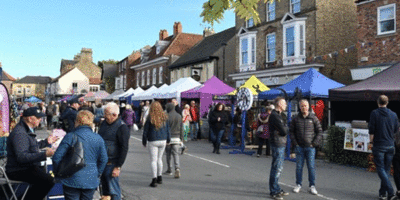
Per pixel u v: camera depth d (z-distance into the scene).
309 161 6.20
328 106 15.85
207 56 26.47
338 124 10.72
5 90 7.02
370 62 15.41
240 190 6.37
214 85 17.50
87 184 3.61
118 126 4.81
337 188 6.62
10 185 4.19
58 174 3.52
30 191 4.50
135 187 6.54
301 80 11.73
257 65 21.81
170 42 37.25
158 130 6.55
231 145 13.47
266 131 10.55
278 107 5.95
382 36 14.89
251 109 15.56
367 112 14.90
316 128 6.20
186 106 15.08
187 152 11.70
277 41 20.09
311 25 18.00
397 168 5.99
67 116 8.83
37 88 80.75
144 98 23.27
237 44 23.91
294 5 19.34
